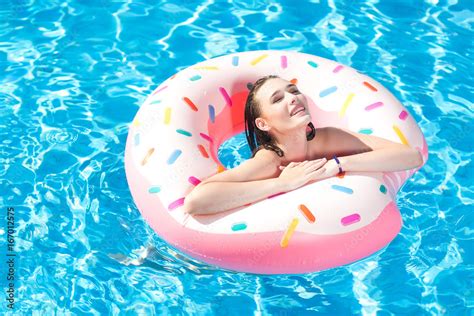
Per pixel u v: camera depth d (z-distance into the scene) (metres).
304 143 4.09
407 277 3.96
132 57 5.41
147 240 4.14
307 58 4.59
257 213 3.70
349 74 4.47
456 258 4.04
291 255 3.65
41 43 5.54
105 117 4.93
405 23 5.70
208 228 3.70
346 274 3.98
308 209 3.68
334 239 3.66
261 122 4.08
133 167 4.04
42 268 4.00
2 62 5.38
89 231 4.20
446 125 4.84
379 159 3.92
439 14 5.79
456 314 3.78
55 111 4.97
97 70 5.30
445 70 5.28
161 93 4.33
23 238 4.15
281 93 4.03
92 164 4.59
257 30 5.63
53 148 4.70
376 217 3.74
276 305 3.85
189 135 4.07
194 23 5.70
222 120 4.37
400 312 3.79
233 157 4.61
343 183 3.81
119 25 5.69
